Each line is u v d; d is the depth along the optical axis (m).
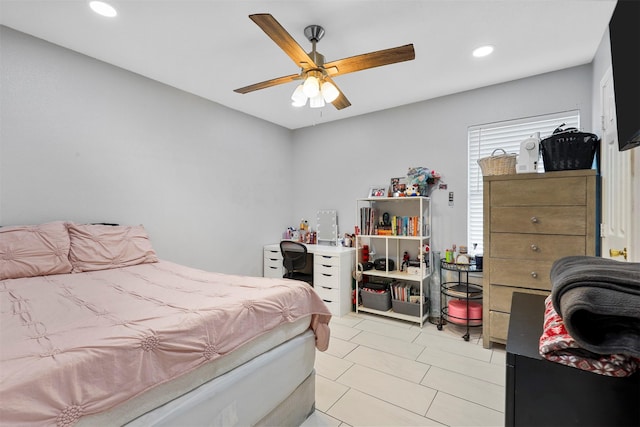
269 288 1.71
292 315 1.63
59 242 2.15
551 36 2.21
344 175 4.14
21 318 1.23
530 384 0.71
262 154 4.20
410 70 2.73
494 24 2.08
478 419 1.71
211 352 1.20
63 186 2.43
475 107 3.14
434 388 2.02
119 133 2.75
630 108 0.90
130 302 1.45
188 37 2.27
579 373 0.66
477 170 3.17
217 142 3.60
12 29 2.18
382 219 3.69
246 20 2.05
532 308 1.17
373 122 3.87
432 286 3.36
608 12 1.94
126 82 2.79
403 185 3.48
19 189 2.22
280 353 1.55
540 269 2.33
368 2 1.86
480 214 3.17
